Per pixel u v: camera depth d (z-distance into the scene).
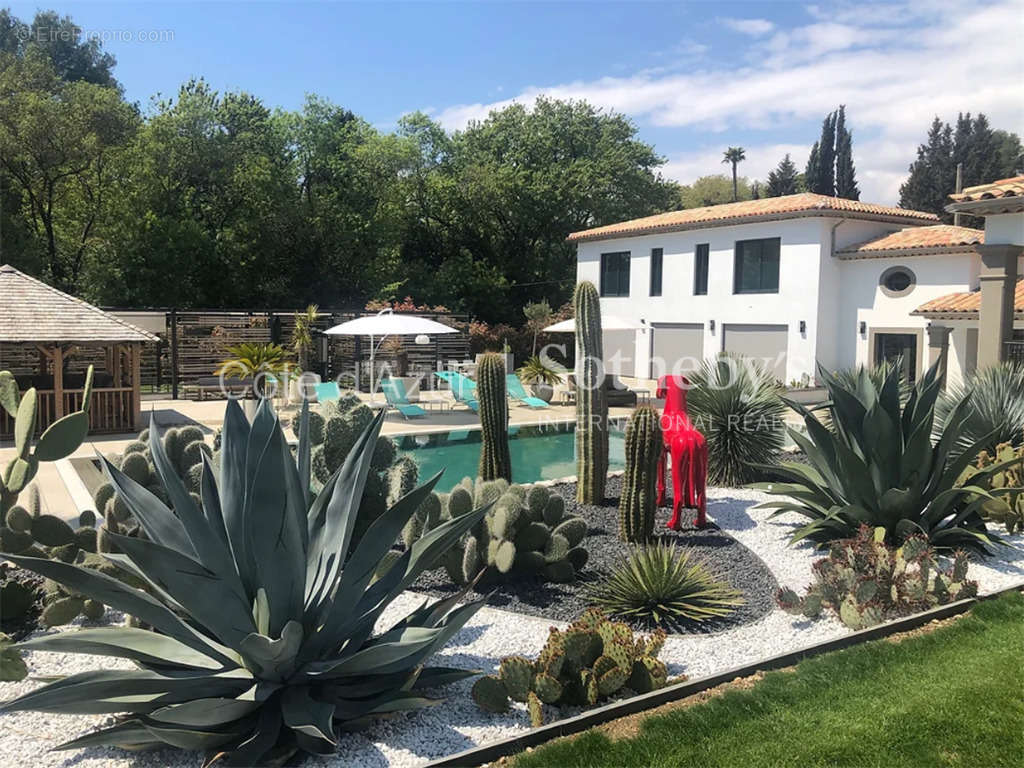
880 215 25.31
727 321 27.84
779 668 5.27
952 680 4.97
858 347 24.92
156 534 4.46
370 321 22.06
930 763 4.04
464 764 4.03
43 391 16.98
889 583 6.37
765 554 8.12
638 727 4.40
